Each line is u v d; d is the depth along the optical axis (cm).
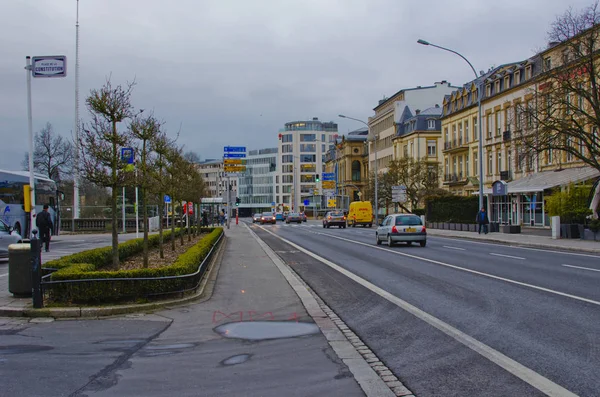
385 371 615
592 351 674
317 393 540
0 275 1532
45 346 731
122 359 666
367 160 10700
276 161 15738
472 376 588
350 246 2780
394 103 8688
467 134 5972
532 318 879
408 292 1200
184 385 566
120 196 4931
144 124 1611
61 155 5662
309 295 1150
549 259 1934
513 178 4825
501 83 5125
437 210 5047
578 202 3036
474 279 1387
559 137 2928
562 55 2994
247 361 659
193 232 4062
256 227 5981
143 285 1014
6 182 2972
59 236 4012
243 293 1182
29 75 1869
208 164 16962
